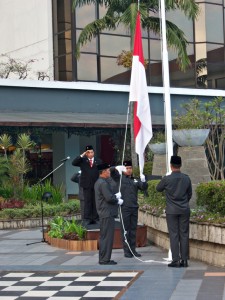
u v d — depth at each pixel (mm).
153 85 29812
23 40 31125
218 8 31688
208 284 9336
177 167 11148
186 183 11031
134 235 12414
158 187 11203
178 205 10953
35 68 30250
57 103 26156
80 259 12359
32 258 12727
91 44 28734
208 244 11297
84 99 26844
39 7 30125
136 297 8648
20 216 19156
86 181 14898
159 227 13203
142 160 12180
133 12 22531
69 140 28812
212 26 31469
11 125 21906
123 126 24109
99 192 11562
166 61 12203
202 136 13414
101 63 28875
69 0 28766
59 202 21125
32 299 8820
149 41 29875
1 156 22031
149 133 12078
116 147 26594
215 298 8367
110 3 24266
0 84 24812
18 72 28469
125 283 9727
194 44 31188
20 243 15273
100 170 11750
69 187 28594
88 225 14719
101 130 24656
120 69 29250
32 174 28812
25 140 21188
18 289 9570
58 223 15266
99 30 24547
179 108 28500
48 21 29609
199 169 13398
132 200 12344
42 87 25750
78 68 28391
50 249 13984
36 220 19219
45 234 15477
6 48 32250
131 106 23094
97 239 13805
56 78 29422
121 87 27672
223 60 31703
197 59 31156
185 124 16328
